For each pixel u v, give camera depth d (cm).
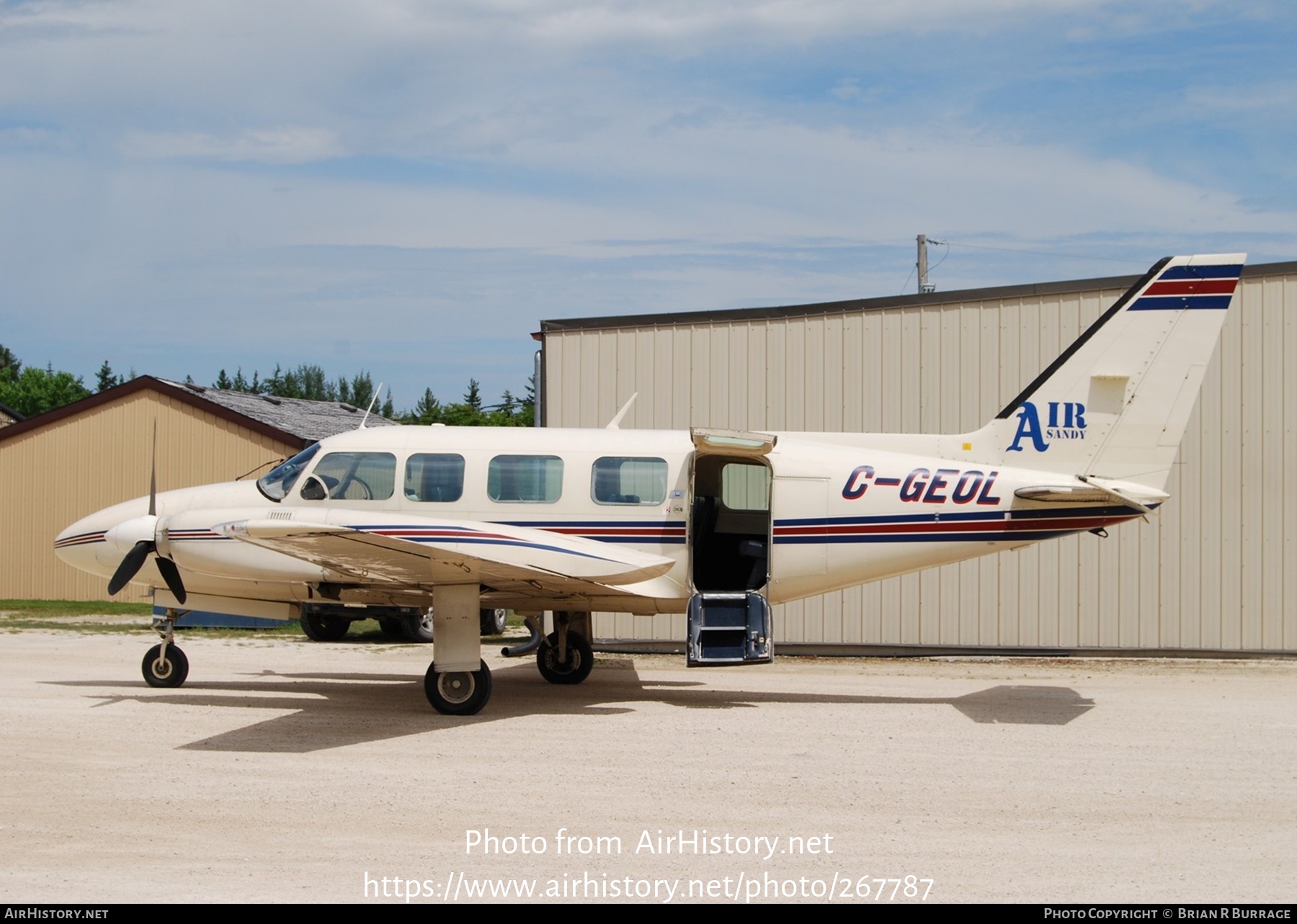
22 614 2114
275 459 2339
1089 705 1091
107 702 1064
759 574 1148
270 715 1002
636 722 981
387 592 1080
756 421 1605
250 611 1153
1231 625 1438
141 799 705
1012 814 688
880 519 1104
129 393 2422
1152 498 1077
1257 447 1433
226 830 640
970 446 1124
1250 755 855
